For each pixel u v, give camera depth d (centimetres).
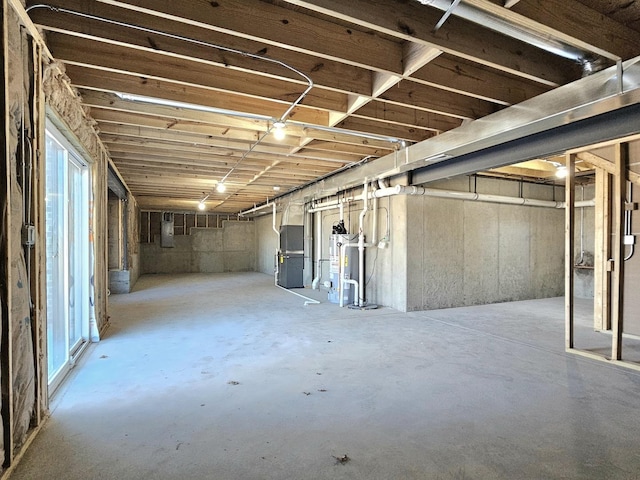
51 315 286
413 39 223
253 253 1425
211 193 938
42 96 218
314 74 287
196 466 180
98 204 430
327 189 699
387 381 290
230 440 204
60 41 250
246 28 220
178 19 205
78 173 389
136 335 429
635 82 233
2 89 168
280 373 306
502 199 660
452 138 384
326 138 444
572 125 333
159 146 477
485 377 300
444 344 396
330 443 201
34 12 211
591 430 216
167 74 281
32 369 203
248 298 711
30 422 206
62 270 315
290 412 237
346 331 450
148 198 1038
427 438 207
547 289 753
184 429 215
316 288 841
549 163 618
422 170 543
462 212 637
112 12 225
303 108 385
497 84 316
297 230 868
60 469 177
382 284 630
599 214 456
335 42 246
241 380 290
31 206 204
